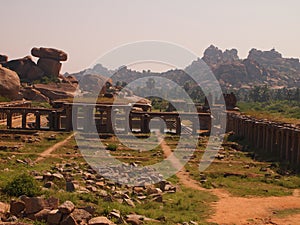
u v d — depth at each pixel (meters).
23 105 103.62
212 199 32.12
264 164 50.84
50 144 61.78
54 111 82.81
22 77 165.50
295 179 41.47
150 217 23.69
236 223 25.14
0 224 17.30
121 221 20.31
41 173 33.91
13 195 22.80
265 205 30.36
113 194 28.67
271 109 126.56
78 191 26.72
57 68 170.62
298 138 48.72
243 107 130.50
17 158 46.47
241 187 37.75
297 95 162.75
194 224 23.50
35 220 18.47
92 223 18.44
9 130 75.62
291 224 25.22
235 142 71.38
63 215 18.52
